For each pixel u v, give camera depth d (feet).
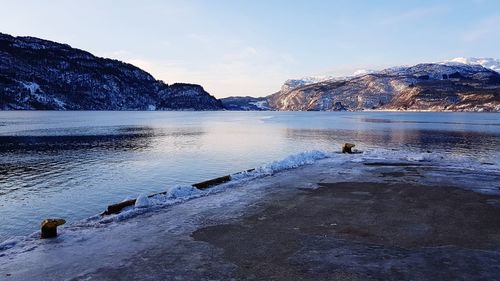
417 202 33.35
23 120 377.50
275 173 48.93
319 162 58.18
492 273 18.86
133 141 164.66
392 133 209.56
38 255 22.16
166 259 21.15
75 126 279.90
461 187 39.47
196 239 24.43
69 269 20.08
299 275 18.85
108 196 66.90
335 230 25.86
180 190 37.35
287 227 26.66
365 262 20.38
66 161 105.81
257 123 342.23
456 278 18.34
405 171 49.44
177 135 198.59
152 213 30.96
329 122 361.71
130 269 19.86
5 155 118.42
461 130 236.02
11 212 57.88
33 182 78.13
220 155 116.26
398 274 18.85
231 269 19.66
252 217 29.27
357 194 36.60
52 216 56.13
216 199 35.35
